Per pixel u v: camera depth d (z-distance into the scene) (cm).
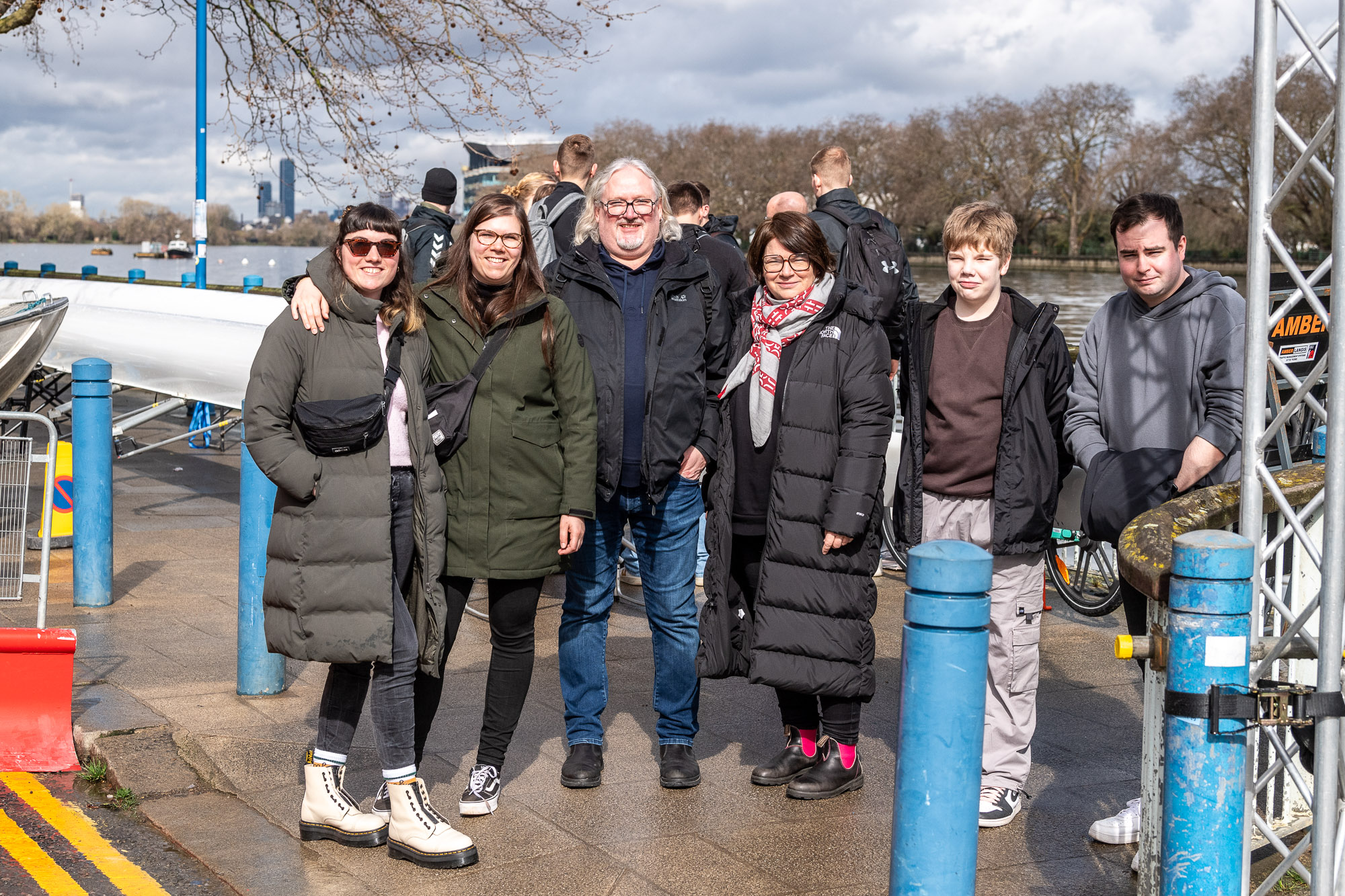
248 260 4216
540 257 582
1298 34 257
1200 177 5697
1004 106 6944
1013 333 376
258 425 327
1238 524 313
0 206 6500
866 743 457
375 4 1184
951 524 390
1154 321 364
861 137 7269
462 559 359
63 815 383
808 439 380
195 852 351
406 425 343
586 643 406
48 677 428
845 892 330
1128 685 534
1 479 712
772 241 384
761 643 382
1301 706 251
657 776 417
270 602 337
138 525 843
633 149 7819
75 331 999
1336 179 251
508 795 397
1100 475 358
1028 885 337
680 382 387
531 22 1169
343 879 335
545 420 364
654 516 401
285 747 429
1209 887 242
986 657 235
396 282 348
